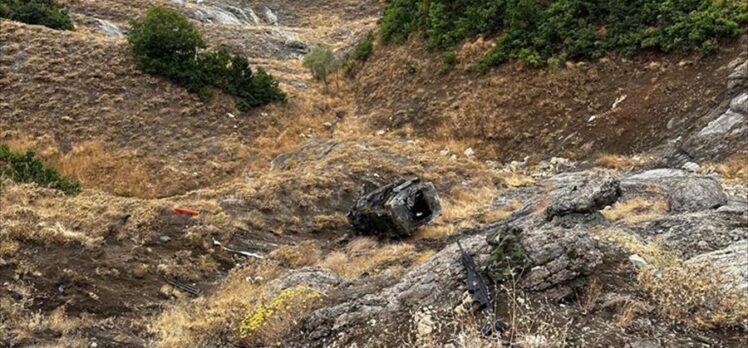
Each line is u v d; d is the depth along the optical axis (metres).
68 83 20.81
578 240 5.89
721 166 13.31
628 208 10.62
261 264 10.59
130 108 20.41
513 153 17.88
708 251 7.11
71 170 17.03
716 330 4.90
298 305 6.66
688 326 4.95
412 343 5.16
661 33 17.83
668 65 17.22
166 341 6.88
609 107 17.28
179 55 22.83
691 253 7.11
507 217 12.27
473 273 5.73
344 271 9.77
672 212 9.95
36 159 13.59
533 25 20.62
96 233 10.01
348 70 26.70
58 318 7.32
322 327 6.02
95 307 7.95
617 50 18.44
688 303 5.16
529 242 5.85
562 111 18.06
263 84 22.73
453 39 22.67
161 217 11.43
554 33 19.91
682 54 17.17
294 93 24.08
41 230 9.23
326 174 15.34
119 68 22.11
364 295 6.81
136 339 7.12
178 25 23.06
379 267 9.62
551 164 16.62
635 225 8.78
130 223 10.82
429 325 5.21
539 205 12.09
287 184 14.37
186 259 10.24
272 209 13.30
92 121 19.39
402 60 24.09
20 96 19.81
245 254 11.12
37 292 7.88
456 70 21.52
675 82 16.62
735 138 14.00
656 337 4.78
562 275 5.50
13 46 22.17
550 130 17.78
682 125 15.44
